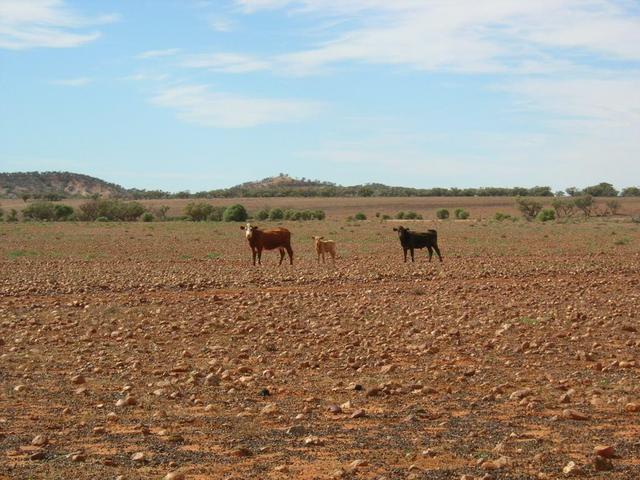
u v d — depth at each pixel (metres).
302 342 17.45
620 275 33.03
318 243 38.78
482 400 12.23
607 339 17.81
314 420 11.06
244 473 8.62
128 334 18.36
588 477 8.41
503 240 58.81
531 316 21.20
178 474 8.31
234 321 20.53
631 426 10.61
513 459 9.06
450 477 8.44
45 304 23.81
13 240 60.59
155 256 44.81
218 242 58.47
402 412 11.49
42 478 8.41
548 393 12.62
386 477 8.40
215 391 12.91
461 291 27.44
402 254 45.78
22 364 15.05
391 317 21.11
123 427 10.70
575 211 154.50
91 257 43.59
